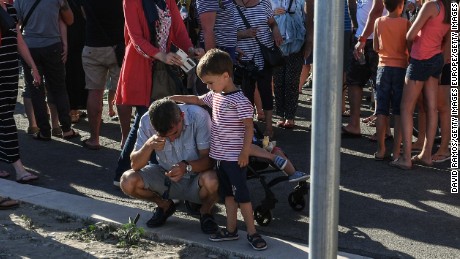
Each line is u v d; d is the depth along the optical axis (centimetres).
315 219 302
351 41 790
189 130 506
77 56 841
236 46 708
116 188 646
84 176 684
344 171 680
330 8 289
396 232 530
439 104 693
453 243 509
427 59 654
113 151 770
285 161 541
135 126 616
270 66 768
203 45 686
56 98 802
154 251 504
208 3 632
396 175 666
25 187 648
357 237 520
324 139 296
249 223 496
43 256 494
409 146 680
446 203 591
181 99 517
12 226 556
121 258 488
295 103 838
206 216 529
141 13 583
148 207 593
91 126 769
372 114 907
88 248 508
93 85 762
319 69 293
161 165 524
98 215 569
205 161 507
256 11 741
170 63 577
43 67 784
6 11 621
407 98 672
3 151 659
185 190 520
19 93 1030
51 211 589
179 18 612
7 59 629
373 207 583
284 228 542
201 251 501
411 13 813
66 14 779
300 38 812
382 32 688
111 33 747
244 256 485
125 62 602
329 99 294
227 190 499
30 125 831
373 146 767
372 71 770
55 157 748
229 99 483
